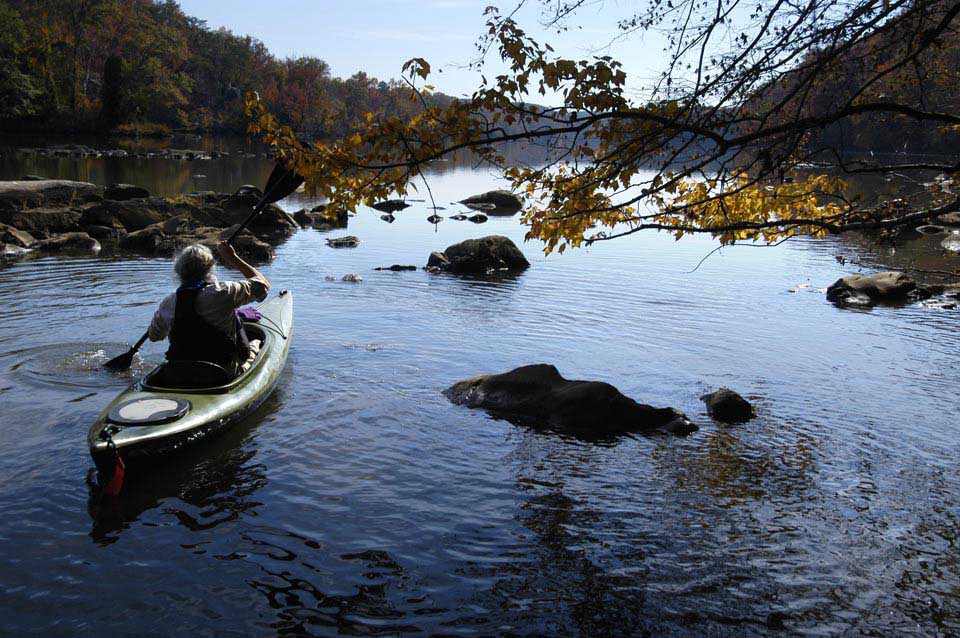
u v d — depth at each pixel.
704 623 3.58
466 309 10.09
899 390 7.20
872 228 3.34
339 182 3.59
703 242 17.70
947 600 3.81
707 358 8.13
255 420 5.98
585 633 3.48
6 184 16.22
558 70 3.33
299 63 103.69
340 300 10.40
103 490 4.71
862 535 4.47
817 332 9.41
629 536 4.40
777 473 5.33
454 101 3.49
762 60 3.34
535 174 3.69
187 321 5.80
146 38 82.00
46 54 69.50
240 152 59.16
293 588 3.77
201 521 4.42
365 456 5.42
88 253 14.03
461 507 4.71
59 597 3.62
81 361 7.13
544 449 5.68
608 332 9.09
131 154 48.88
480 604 3.69
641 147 3.46
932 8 3.23
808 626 3.58
